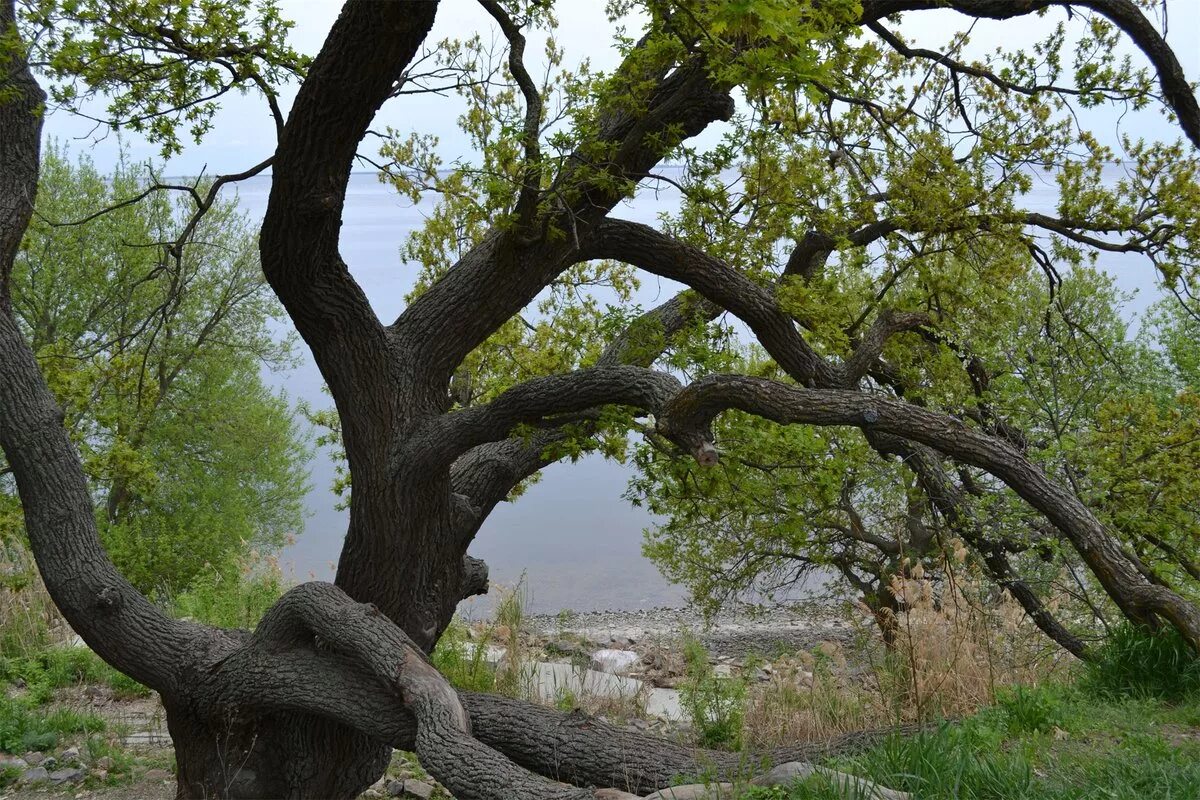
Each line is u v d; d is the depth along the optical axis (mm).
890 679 7203
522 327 10719
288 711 6613
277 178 5332
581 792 4684
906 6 6363
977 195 7359
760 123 5523
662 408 5512
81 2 5770
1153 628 6309
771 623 21406
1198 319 8039
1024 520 9086
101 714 9469
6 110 7164
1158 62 6738
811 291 6293
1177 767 4344
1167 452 9305
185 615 11594
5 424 6586
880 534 12961
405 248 11734
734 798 4445
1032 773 4465
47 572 6465
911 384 9203
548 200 5703
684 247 6355
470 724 5727
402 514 6398
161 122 6133
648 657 14047
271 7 6121
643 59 5359
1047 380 10477
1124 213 7750
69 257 22844
